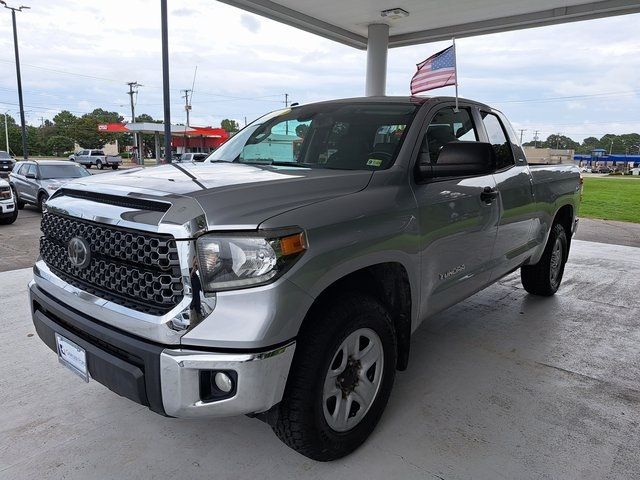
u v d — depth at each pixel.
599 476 2.38
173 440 2.63
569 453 2.55
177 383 1.94
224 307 1.93
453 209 3.08
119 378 2.10
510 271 4.19
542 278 5.08
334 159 3.10
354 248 2.29
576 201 5.31
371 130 3.14
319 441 2.29
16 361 3.53
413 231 2.71
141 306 2.08
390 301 2.82
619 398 3.15
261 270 1.95
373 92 11.82
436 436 2.68
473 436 2.69
